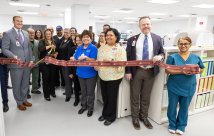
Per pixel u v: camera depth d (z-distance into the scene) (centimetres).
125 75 272
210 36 357
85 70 282
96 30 1560
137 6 744
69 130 260
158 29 1589
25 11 973
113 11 922
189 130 272
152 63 253
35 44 378
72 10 743
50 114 308
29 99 373
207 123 294
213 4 664
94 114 312
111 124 280
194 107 327
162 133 260
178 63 242
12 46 290
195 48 298
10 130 255
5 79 308
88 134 251
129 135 252
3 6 788
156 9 822
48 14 1121
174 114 258
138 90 266
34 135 245
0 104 197
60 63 292
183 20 1326
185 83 239
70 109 329
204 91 335
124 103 298
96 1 641
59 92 423
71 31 367
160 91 277
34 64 330
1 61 289
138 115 277
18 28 295
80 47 293
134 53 256
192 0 596
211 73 336
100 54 268
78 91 346
